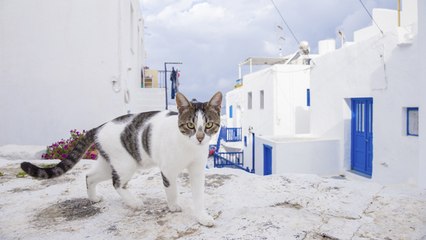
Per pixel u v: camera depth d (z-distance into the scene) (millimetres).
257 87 16812
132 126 2625
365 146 9906
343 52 10406
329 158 10789
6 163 4977
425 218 2408
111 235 2232
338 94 10789
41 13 7945
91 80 8109
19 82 7980
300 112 15055
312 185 3311
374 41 8852
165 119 2531
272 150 10875
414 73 7566
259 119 16531
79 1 8008
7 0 7852
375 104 8883
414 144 7633
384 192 3053
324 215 2498
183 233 2232
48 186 3559
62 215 2650
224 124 26031
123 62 8414
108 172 2885
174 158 2371
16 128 8008
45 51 8000
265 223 2326
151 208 2762
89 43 8078
